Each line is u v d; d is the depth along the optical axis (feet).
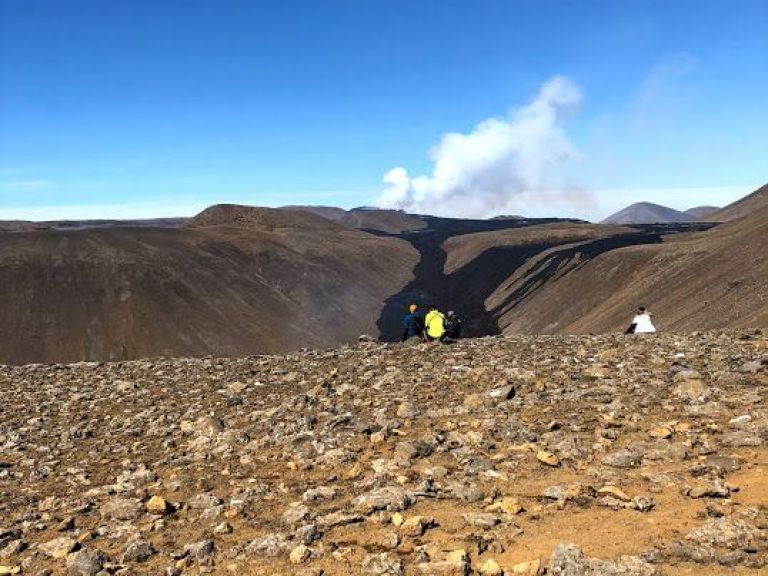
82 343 547.90
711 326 271.08
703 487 25.29
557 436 35.40
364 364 70.18
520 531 23.27
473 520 24.48
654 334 80.18
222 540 25.08
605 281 480.23
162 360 92.73
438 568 20.45
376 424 41.55
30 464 40.04
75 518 29.19
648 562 19.90
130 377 75.25
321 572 21.25
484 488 28.58
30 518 29.53
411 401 48.60
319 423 44.11
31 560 24.35
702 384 42.60
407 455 34.22
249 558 23.04
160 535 26.32
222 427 45.52
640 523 22.98
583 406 42.11
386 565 20.90
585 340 76.89
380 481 30.19
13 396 67.26
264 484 31.71
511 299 627.05
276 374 68.80
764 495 24.44
